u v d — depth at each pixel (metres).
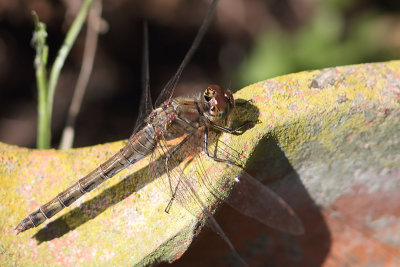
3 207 0.37
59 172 0.37
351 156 0.37
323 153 0.37
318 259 0.38
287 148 0.37
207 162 0.37
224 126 0.37
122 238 0.36
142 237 0.36
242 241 0.38
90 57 0.42
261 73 0.44
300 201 0.38
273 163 0.37
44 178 0.37
